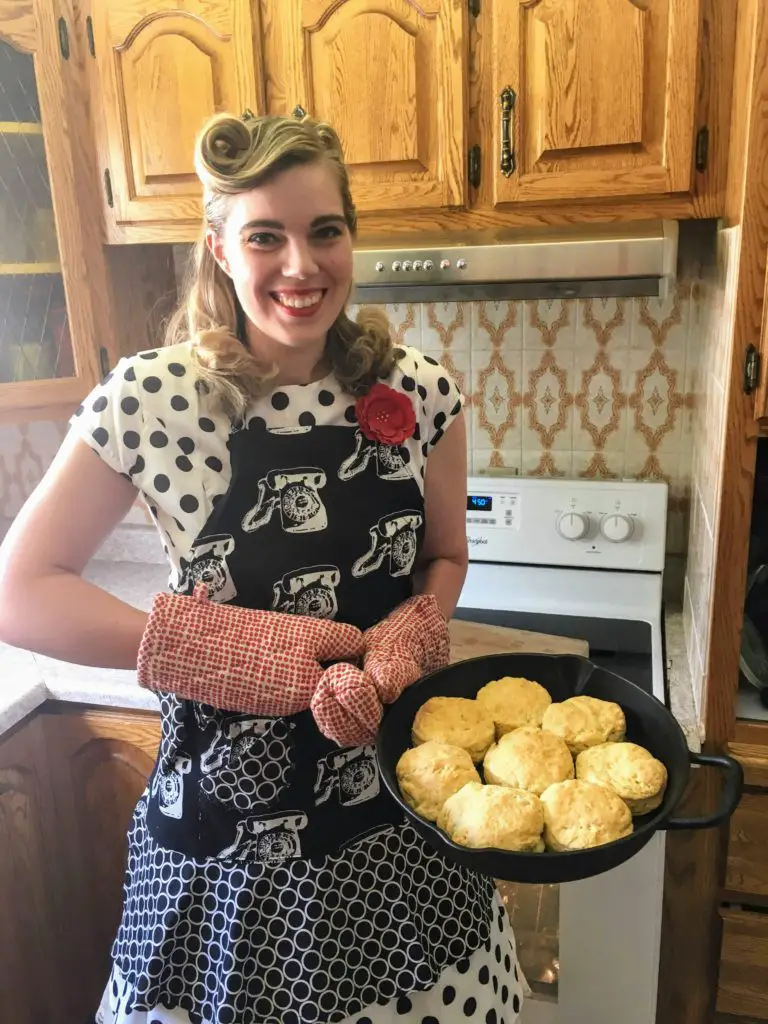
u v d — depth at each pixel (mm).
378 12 1249
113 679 1313
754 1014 1295
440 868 939
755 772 1172
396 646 836
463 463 1027
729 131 1176
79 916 1459
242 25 1297
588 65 1191
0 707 1236
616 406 1638
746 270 1004
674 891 1284
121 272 1558
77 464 836
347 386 893
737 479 1084
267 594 861
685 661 1431
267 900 866
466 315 1657
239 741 862
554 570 1633
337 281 813
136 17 1338
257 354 879
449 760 760
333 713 775
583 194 1246
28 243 1454
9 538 847
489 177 1289
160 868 905
